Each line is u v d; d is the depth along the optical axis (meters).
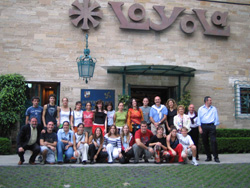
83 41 11.75
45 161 7.61
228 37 13.17
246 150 11.35
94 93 11.68
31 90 11.62
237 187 5.60
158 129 8.09
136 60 12.09
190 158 8.81
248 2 13.52
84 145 7.72
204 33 12.73
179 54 12.52
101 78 11.80
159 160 7.94
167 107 9.34
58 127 8.43
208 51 12.86
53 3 11.66
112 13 12.05
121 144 8.20
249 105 13.13
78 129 7.98
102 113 8.85
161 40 12.40
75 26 11.72
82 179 5.89
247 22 13.45
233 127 12.77
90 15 11.70
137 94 13.66
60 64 11.54
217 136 11.91
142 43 12.21
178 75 12.16
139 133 8.05
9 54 11.26
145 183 5.72
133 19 11.96
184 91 12.21
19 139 7.38
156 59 12.27
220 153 11.16
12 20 11.37
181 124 8.52
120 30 12.06
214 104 12.71
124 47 12.04
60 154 7.61
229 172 6.88
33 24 11.48
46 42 11.51
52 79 11.45
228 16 13.24
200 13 12.70
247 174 6.68
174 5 12.66
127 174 6.42
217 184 5.79
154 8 12.30
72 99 11.52
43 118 8.27
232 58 13.10
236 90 12.95
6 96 10.38
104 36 11.92
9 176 5.99
